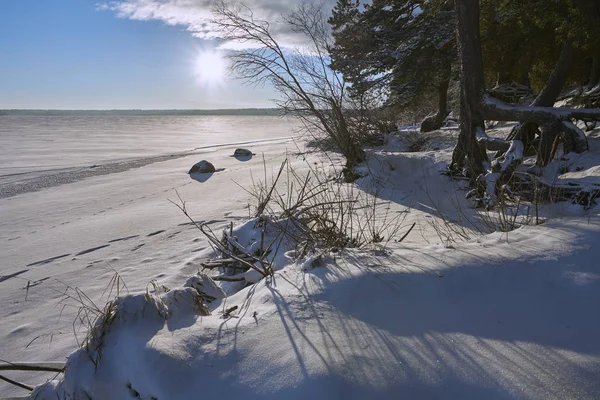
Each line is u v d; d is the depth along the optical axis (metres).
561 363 1.99
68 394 2.49
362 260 3.33
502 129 14.95
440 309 2.56
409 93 19.22
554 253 3.06
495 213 6.04
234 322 2.61
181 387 2.08
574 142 8.18
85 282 5.63
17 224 9.45
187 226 8.01
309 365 2.08
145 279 5.47
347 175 10.67
